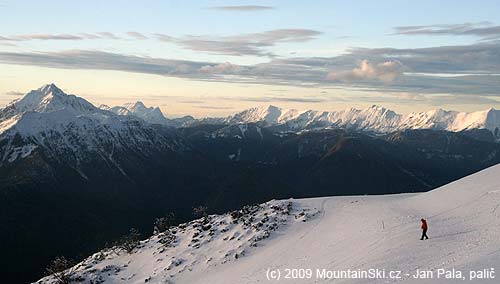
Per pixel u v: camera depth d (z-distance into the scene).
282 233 55.31
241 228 59.53
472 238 34.69
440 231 39.47
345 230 49.88
